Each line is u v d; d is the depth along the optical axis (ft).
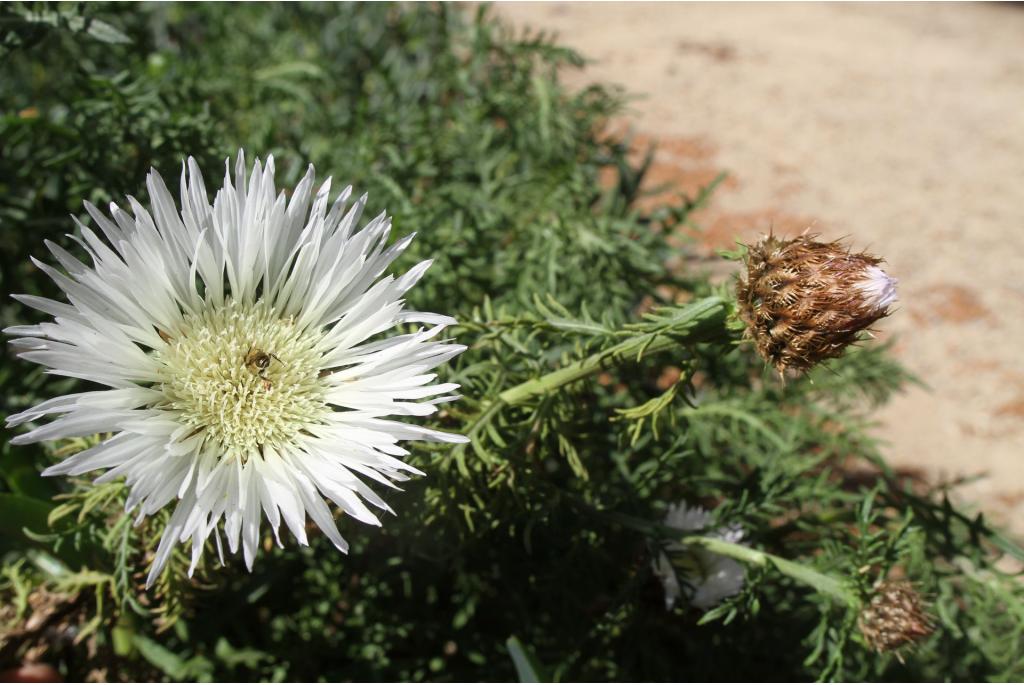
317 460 0.91
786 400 1.46
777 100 2.52
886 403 1.59
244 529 0.87
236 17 1.77
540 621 1.27
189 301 0.93
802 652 1.27
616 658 1.25
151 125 1.21
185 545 1.00
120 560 1.00
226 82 1.62
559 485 1.25
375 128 1.52
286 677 1.24
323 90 1.75
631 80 2.52
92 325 0.88
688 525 1.17
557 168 1.39
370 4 1.79
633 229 1.36
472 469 1.03
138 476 0.85
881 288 0.90
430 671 1.27
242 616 1.27
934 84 2.69
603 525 1.17
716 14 3.02
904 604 1.02
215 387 0.92
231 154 1.31
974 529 1.19
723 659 1.28
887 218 2.12
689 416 1.34
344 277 0.95
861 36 2.97
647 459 1.31
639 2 3.02
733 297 0.96
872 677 1.26
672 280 1.39
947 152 2.37
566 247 1.32
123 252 0.89
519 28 2.68
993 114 2.55
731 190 2.14
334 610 1.28
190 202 0.92
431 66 1.66
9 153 1.31
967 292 1.97
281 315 0.97
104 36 1.09
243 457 0.92
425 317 0.94
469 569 1.25
